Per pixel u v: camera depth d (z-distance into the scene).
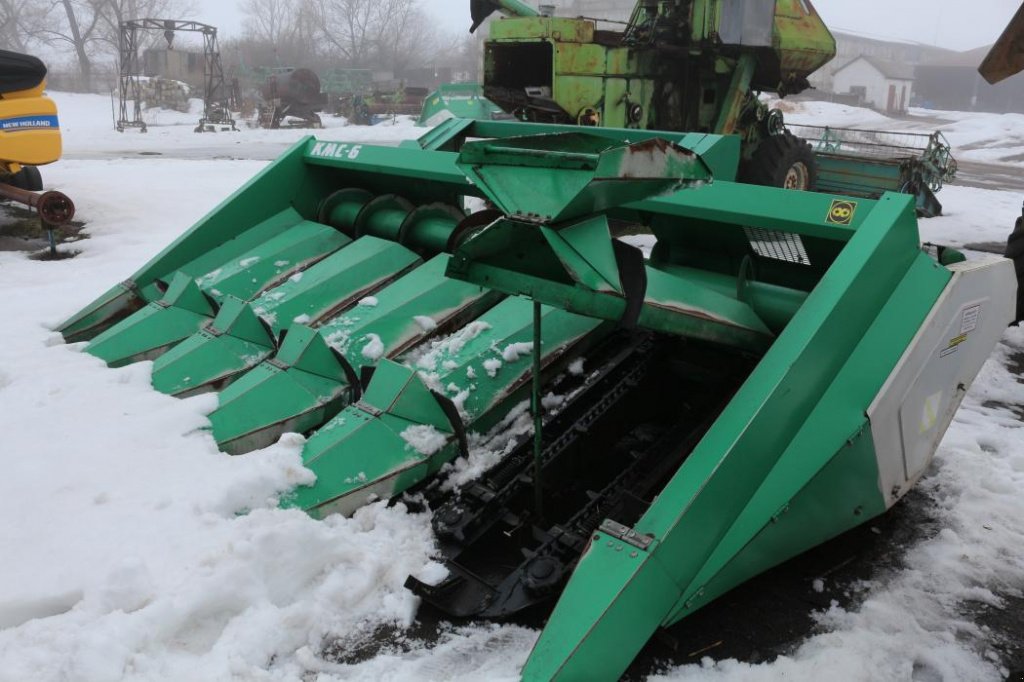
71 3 54.50
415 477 3.06
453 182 4.07
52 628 2.30
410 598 2.62
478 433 3.31
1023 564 2.97
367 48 59.97
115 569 2.41
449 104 13.18
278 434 3.33
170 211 9.59
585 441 3.21
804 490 2.57
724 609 2.71
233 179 12.17
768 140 9.07
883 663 2.45
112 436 3.24
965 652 2.55
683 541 2.29
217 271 4.38
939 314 2.85
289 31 60.84
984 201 12.60
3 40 57.16
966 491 3.42
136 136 24.00
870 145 10.82
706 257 3.73
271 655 2.40
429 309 3.80
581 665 2.09
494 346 3.46
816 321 2.53
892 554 3.03
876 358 2.71
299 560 2.61
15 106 7.79
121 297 4.40
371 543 2.82
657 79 8.75
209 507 2.79
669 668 2.43
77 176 12.05
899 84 53.59
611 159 2.14
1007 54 5.75
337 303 3.99
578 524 2.79
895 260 2.74
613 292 2.35
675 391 3.64
